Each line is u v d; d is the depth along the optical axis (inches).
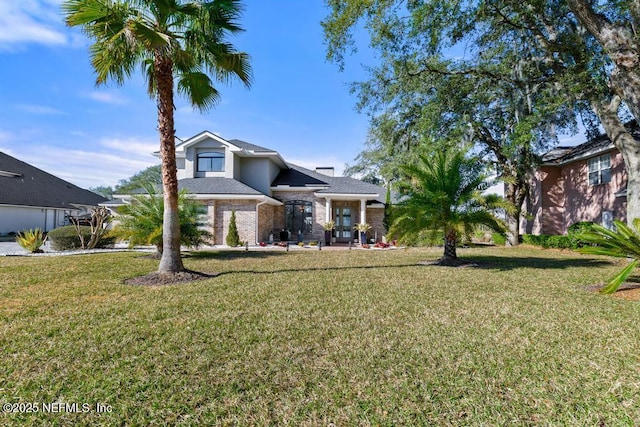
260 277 327.6
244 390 112.9
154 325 177.6
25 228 1075.3
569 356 139.3
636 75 344.8
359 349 145.9
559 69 465.7
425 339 158.1
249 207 713.0
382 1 415.5
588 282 305.4
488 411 101.0
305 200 830.5
